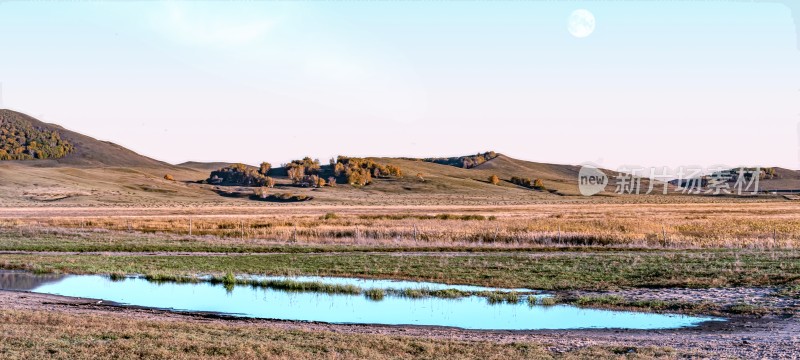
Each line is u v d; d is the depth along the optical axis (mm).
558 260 36656
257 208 134500
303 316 21547
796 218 83375
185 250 44188
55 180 193000
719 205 148875
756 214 97812
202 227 63719
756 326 19594
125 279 30406
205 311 22234
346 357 14141
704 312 21906
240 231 56500
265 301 24438
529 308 23000
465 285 28594
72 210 114875
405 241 48844
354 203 181000
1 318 17797
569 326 19875
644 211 111312
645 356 14688
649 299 24188
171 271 32375
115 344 14680
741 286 26781
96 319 18578
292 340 16234
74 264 35219
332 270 33156
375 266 34469
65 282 29469
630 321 20625
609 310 22500
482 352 15102
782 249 42938
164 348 14406
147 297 25219
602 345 16328
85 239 51125
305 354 14289
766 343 16656
